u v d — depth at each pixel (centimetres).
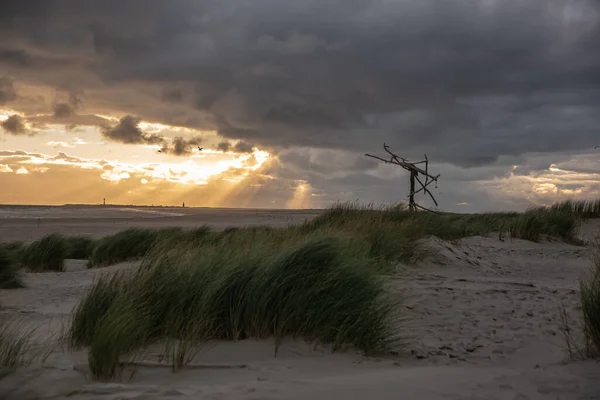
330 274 604
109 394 369
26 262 1359
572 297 848
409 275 970
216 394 366
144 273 629
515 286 933
